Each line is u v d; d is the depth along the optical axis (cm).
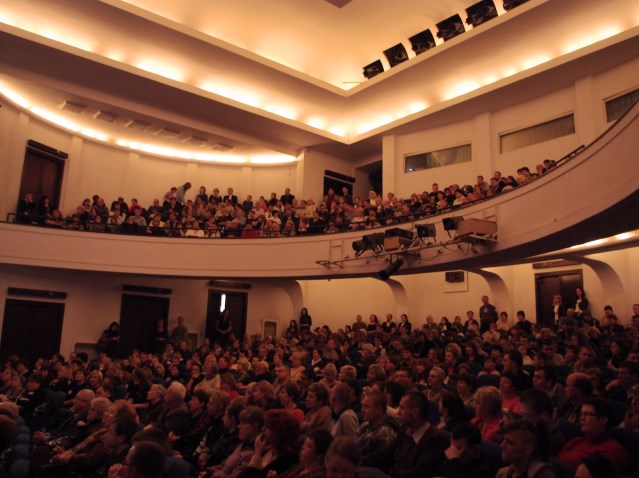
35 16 1177
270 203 1538
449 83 1425
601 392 531
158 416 593
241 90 1482
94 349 1359
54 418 723
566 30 1184
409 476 355
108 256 1287
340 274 1217
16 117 1379
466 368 591
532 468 299
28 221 1319
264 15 1391
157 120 1440
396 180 1562
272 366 944
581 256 1123
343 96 1540
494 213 951
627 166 638
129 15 1202
